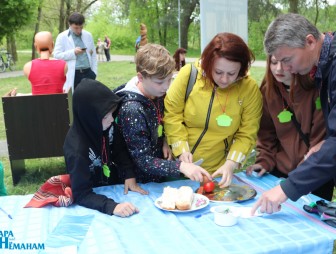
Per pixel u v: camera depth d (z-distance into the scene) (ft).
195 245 4.72
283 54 5.56
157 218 5.53
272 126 7.72
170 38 84.53
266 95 7.32
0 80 44.29
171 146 7.16
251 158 13.84
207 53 6.45
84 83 6.08
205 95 7.02
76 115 6.19
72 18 18.04
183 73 7.14
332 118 5.29
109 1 116.88
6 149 17.46
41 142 12.60
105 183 7.13
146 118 6.63
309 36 5.45
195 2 76.64
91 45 18.92
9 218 5.67
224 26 14.23
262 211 5.41
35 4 58.95
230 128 7.13
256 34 61.00
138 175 7.15
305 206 5.71
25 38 82.74
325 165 5.09
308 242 4.78
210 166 7.45
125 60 79.20
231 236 4.96
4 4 55.57
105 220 5.51
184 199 5.74
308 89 6.89
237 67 6.38
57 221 5.57
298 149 7.32
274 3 55.62
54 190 6.31
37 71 12.78
